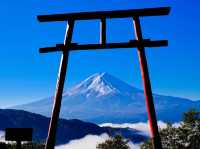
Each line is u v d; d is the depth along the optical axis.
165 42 15.30
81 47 15.77
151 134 14.90
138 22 15.50
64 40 15.86
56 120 15.30
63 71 15.66
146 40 15.37
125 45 15.56
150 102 15.06
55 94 15.52
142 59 15.44
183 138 41.44
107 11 15.56
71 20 15.84
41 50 15.92
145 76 15.30
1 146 22.75
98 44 15.73
